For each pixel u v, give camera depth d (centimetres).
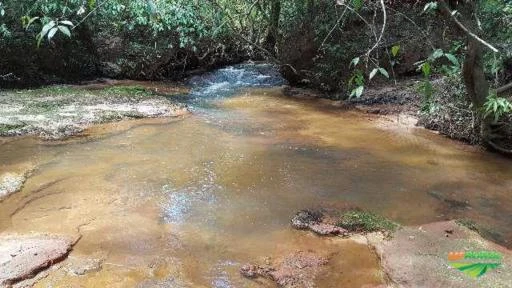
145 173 493
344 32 878
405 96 783
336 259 345
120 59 985
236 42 1148
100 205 421
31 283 308
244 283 317
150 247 357
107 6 920
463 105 641
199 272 328
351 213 410
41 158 522
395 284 307
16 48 851
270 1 977
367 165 539
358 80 279
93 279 316
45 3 803
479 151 601
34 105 717
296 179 492
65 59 928
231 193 454
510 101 588
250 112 764
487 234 388
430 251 342
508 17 607
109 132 621
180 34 1010
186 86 971
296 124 701
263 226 394
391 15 873
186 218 404
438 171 527
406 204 440
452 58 264
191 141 603
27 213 402
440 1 329
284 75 970
